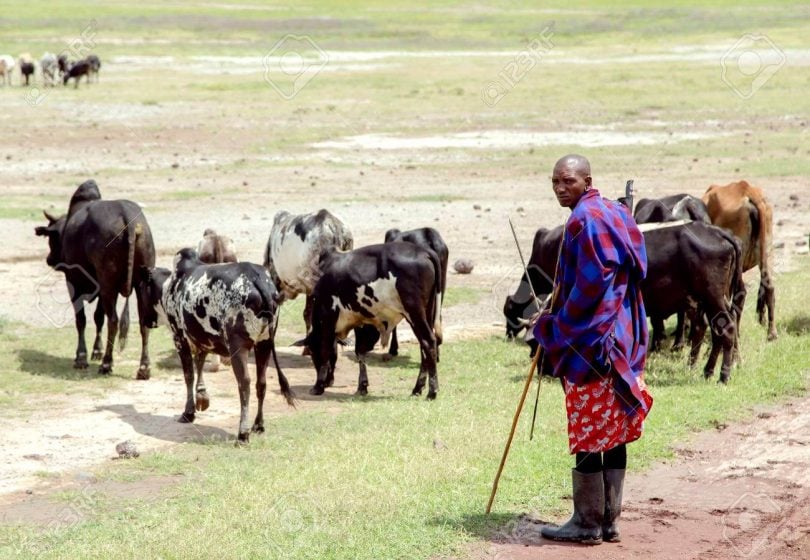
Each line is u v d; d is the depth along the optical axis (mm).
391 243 13430
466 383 14234
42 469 10961
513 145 37531
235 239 23578
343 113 44719
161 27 79000
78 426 12445
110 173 32438
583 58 64188
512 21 85688
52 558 8508
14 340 16391
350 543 8727
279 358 16000
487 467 10586
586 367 8320
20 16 81812
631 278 8500
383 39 74812
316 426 12289
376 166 34125
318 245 15391
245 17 87125
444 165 34188
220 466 10867
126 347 16391
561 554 8625
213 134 39750
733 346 14359
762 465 10914
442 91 50594
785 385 13688
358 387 13961
